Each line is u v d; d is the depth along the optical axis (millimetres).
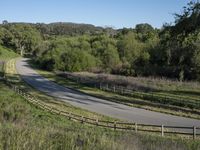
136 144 13555
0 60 140500
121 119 37719
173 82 67125
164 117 39031
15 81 75875
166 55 91625
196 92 55750
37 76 91188
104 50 114250
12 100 41344
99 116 39531
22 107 36406
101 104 48031
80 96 55656
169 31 53500
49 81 79125
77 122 34656
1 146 9922
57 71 105812
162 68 88375
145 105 46594
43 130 13352
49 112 39188
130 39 113188
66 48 124875
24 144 10102
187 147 14820
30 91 59812
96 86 66125
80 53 108000
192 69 78125
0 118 27219
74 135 12742
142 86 59750
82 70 107312
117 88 59500
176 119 37875
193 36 52750
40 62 123688
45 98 52094
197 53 77750
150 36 120812
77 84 72312
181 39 53594
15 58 176375
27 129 12758
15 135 11219
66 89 64750
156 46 101250
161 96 50906
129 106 46688
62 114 38406
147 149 12992
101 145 11211
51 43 151375
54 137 12023
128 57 110000
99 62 110938
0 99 40406
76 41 136000
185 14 50969
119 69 98375
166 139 18812
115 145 11406
